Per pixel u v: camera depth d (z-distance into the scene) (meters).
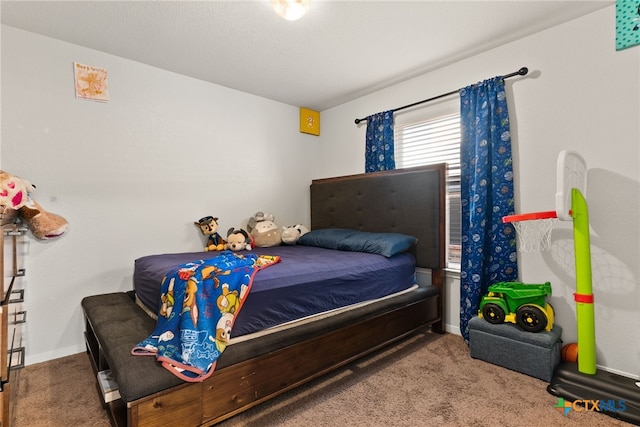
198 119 3.04
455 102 2.76
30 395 1.83
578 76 2.12
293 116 3.80
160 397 1.29
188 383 1.37
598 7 2.01
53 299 2.31
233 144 3.29
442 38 2.36
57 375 2.06
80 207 2.42
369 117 3.37
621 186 1.97
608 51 2.01
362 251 2.75
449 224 2.91
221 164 3.20
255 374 1.58
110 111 2.55
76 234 2.40
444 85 2.82
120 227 2.60
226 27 2.19
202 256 2.55
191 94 2.99
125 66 2.62
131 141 2.65
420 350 2.44
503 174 2.42
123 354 1.39
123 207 2.61
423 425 1.58
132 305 2.14
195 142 3.02
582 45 2.10
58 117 2.33
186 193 2.96
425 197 2.81
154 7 1.96
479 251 2.46
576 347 2.09
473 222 2.49
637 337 1.93
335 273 2.08
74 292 2.40
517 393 1.85
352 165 3.66
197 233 3.02
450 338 2.69
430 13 2.05
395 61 2.71
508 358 2.13
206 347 1.44
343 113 3.74
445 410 1.69
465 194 2.63
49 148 2.30
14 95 2.18
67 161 2.37
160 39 2.33
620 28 1.96
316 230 3.52
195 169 3.02
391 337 2.34
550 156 2.24
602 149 2.04
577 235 1.92
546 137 2.26
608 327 2.03
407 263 2.69
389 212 3.10
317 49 2.50
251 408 1.72
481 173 2.46
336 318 1.98
